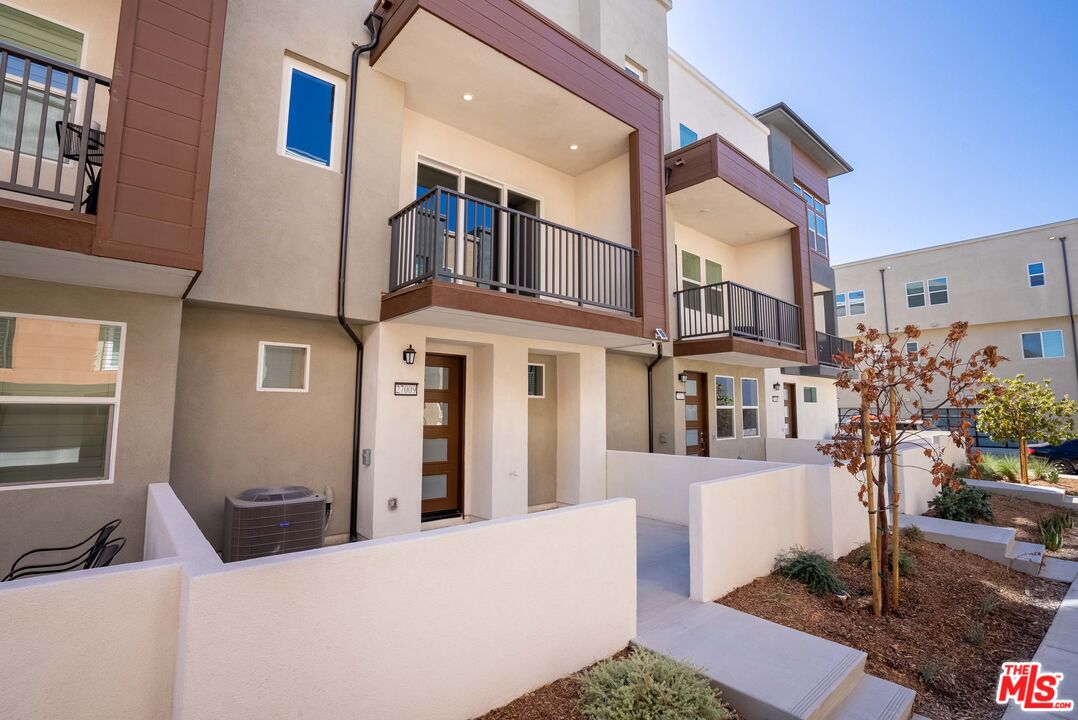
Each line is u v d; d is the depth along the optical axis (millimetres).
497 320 5484
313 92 5367
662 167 7367
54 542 3613
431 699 2398
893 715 2867
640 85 7031
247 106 4848
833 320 15047
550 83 5895
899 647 3805
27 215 2928
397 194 5738
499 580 2711
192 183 3455
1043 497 9344
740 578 4574
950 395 4500
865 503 4512
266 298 4797
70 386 3781
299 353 5438
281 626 1980
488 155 7066
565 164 7727
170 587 1937
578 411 7660
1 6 3910
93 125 4121
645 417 9461
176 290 3990
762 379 12062
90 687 1743
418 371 5723
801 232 10656
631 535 3541
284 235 4957
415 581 2381
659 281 7125
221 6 3658
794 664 3107
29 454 3654
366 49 5551
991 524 7586
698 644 3369
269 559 2029
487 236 7012
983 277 20297
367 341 5707
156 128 3357
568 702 2750
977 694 3332
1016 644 4102
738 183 8695
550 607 2959
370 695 2201
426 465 6527
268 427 5094
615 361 9039
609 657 3275
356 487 5605
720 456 10508
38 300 3686
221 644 1838
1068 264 18641
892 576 4535
